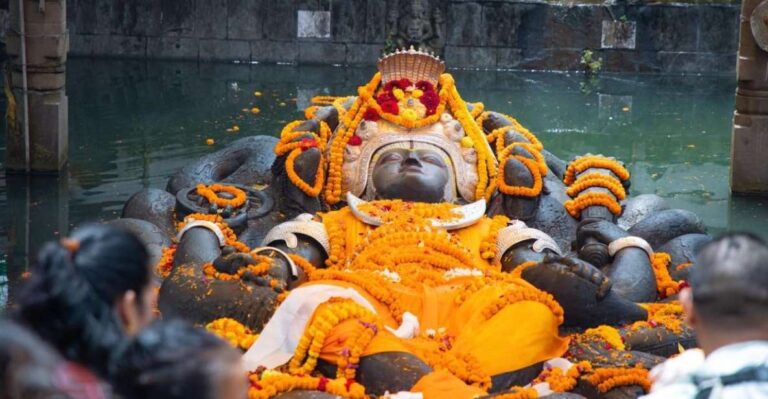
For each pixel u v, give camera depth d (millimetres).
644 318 4934
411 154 6117
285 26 14539
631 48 14477
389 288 4945
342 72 14039
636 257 5578
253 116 11023
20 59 8430
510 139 6699
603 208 6348
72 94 12055
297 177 6262
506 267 5625
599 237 5832
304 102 11844
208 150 9484
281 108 11484
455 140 6391
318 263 5637
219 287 4828
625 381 4312
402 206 5820
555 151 9914
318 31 14539
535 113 11688
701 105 12438
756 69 8281
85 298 2383
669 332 4816
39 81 8516
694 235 6062
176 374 2184
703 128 11156
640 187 8773
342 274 4992
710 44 14477
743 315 2598
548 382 4375
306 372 4426
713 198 8445
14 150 8602
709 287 2641
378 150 6340
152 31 14531
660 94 13062
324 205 6391
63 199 7875
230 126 10516
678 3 14391
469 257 5441
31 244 6812
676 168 9430
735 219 7824
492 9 14414
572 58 14500
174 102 11758
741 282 2607
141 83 12867
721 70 14547
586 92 13094
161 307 4930
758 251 2660
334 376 4445
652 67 14531
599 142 10359
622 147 10195
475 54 14531
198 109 11383
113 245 2473
